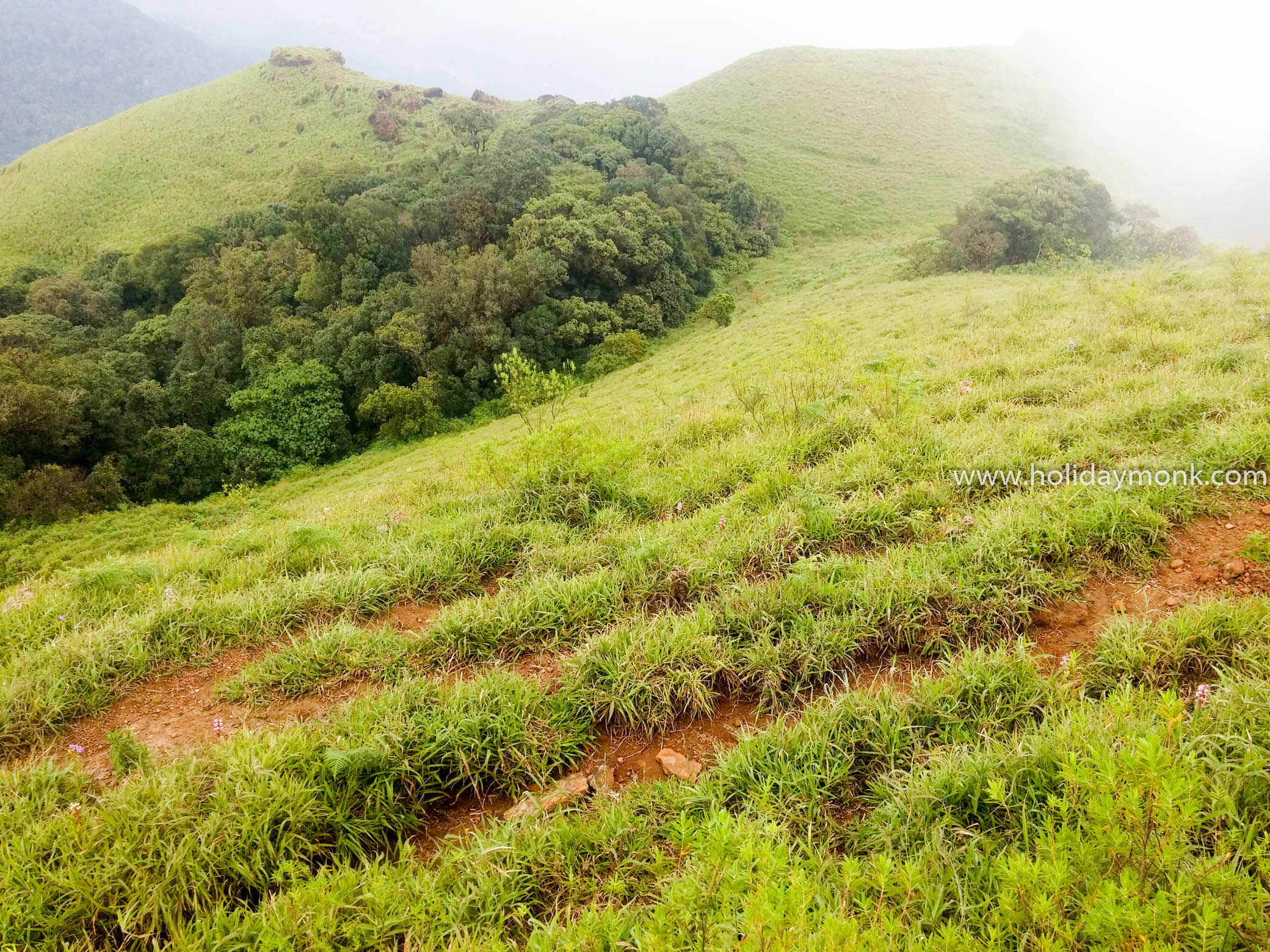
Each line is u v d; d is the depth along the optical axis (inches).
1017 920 87.3
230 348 1482.5
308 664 184.2
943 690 142.5
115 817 127.7
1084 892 86.1
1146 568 174.9
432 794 145.1
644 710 159.0
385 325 1370.6
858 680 161.5
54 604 234.1
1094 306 520.4
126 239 2346.2
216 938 110.6
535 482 281.6
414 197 1895.9
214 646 205.2
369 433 1355.8
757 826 114.4
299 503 683.4
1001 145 2957.7
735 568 205.6
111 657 193.6
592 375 1411.2
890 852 105.6
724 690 166.1
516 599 200.2
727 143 2837.1
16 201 2625.5
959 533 199.0
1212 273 568.1
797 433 308.2
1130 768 80.9
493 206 1696.6
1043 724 126.0
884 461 256.1
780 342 1023.6
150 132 3016.7
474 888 117.3
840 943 73.5
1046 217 1546.5
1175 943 71.6
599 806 135.0
